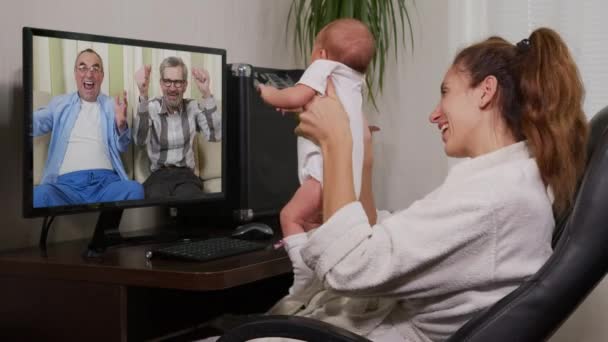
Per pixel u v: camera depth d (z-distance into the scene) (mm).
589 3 2432
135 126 1672
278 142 2066
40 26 1733
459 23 2633
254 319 1055
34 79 1479
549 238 1067
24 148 1470
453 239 1008
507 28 2570
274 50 2574
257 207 1999
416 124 2732
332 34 1310
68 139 1543
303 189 1299
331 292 1183
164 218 2098
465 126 1123
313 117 1204
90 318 1401
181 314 1700
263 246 1614
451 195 1047
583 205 939
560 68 1051
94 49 1583
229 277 1344
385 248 1048
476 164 1085
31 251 1613
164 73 1730
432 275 1041
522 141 1099
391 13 2631
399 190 2779
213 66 1853
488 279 1021
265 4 2523
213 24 2287
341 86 1280
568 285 928
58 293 1434
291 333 1022
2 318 1498
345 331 1007
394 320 1191
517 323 934
